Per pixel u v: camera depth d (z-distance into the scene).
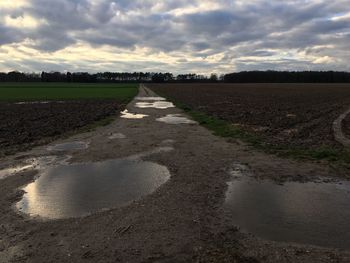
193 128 21.88
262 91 84.25
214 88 107.50
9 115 30.55
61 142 17.30
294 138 17.84
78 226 7.53
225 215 8.09
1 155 14.40
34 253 6.42
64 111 34.06
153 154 14.36
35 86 117.25
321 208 8.55
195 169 11.98
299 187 10.10
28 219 7.94
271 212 8.29
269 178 10.94
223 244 6.70
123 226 7.49
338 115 29.50
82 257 6.25
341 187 10.11
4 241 6.91
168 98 56.59
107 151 15.05
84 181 10.77
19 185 10.41
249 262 6.07
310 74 181.50
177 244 6.69
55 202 8.99
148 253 6.37
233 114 29.94
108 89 98.19
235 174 11.37
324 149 14.49
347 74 177.25
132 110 35.16
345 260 6.17
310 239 6.96
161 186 10.19
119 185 10.34
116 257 6.23
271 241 6.86
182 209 8.42
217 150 15.02
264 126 22.34
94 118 27.36
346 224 7.66
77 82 187.12
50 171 11.95
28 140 18.02
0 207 8.69
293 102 46.28
